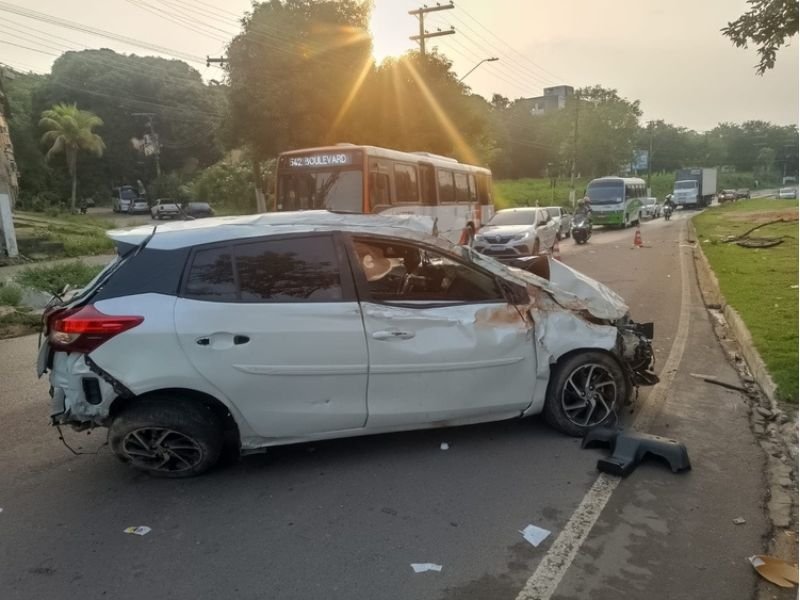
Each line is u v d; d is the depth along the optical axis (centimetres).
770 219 3125
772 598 293
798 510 371
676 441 448
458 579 311
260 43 2497
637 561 323
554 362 472
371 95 2559
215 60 2589
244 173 4775
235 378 403
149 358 394
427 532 353
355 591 303
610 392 487
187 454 421
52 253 2416
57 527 367
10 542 351
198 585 310
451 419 452
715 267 1459
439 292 456
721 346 769
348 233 439
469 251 465
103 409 399
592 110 7294
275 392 412
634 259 1838
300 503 389
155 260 411
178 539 351
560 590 301
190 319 398
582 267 1647
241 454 427
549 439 476
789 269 1348
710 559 324
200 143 6812
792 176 11375
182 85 6919
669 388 597
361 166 1388
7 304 1204
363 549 338
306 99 2489
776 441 474
